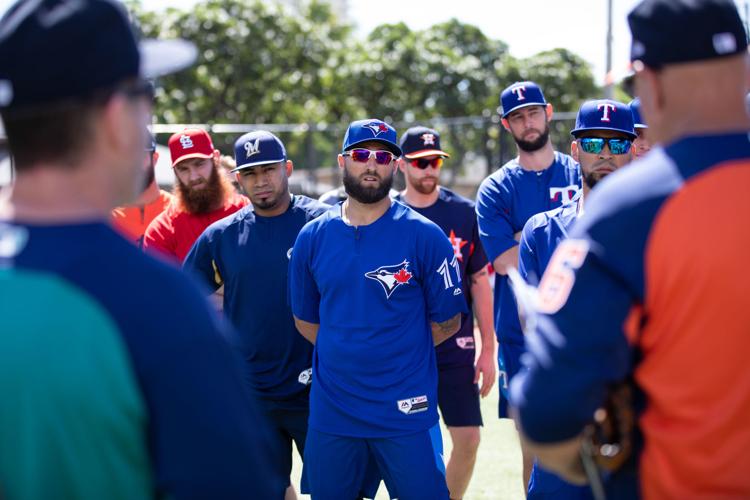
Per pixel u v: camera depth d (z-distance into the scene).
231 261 3.96
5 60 1.24
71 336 1.20
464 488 4.55
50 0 1.27
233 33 21.11
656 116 1.62
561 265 1.58
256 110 21.70
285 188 3.99
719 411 1.45
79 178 1.30
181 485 1.25
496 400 7.07
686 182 1.47
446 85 20.22
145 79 1.41
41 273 1.23
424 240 3.53
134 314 1.24
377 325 3.47
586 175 3.32
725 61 1.52
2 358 1.19
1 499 1.22
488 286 4.82
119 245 1.30
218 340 1.31
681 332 1.45
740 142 1.52
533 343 1.57
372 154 3.42
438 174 4.83
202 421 1.25
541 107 4.36
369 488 3.70
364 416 3.46
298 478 5.24
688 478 1.50
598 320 1.47
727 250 1.42
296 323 3.80
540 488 2.92
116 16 1.30
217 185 4.49
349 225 3.55
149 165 4.53
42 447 1.20
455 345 4.49
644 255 1.46
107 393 1.21
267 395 4.01
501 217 4.38
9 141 1.29
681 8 1.52
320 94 22.38
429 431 3.52
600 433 1.64
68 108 1.26
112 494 1.24
